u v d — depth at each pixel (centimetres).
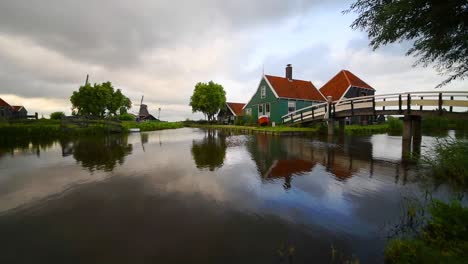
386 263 256
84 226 339
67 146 1216
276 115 2656
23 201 435
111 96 3156
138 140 1555
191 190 499
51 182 554
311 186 530
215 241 300
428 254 243
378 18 423
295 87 2917
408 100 1238
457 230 267
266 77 2844
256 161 816
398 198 450
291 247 287
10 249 285
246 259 263
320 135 1888
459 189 489
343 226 342
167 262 258
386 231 325
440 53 466
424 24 394
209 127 3747
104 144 1317
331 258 265
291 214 382
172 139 1627
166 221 354
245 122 3155
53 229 331
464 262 221
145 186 525
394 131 2417
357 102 1579
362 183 551
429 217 356
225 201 436
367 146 1202
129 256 269
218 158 873
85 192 484
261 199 448
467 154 573
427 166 715
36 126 1620
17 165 745
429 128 2280
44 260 264
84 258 267
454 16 361
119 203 425
